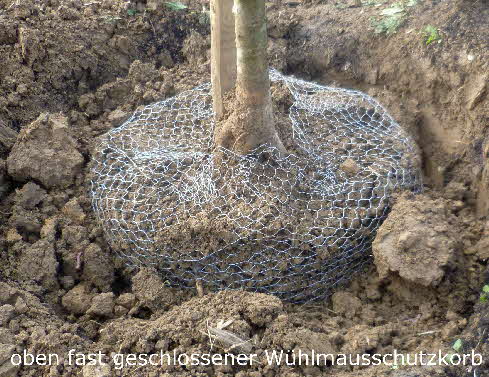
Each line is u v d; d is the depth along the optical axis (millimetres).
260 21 1376
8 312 1372
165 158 1564
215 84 1530
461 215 1559
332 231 1471
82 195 1552
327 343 1362
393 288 1462
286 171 1510
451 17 1690
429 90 1680
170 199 1501
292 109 1661
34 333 1357
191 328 1360
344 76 1799
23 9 1690
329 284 1496
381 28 1749
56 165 1548
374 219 1493
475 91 1599
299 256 1463
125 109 1710
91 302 1449
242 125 1482
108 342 1378
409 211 1451
